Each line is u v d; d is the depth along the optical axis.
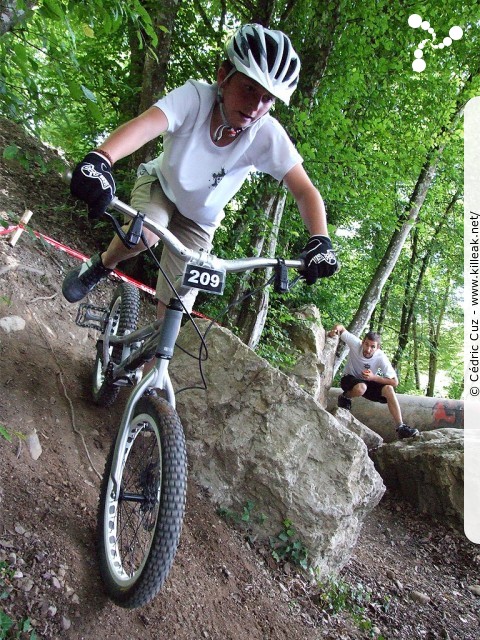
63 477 2.73
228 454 3.62
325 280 9.32
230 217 6.25
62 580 2.18
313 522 3.51
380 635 3.46
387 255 9.91
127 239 1.86
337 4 6.04
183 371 3.91
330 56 6.70
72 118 5.99
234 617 2.76
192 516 3.31
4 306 3.54
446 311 17.83
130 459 3.07
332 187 6.36
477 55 8.72
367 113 7.66
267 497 3.56
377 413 7.81
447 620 4.19
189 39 6.82
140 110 5.96
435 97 8.41
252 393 3.79
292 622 3.02
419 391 18.45
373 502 3.90
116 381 3.04
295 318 7.34
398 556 5.26
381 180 7.27
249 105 2.15
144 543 2.66
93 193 1.70
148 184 2.64
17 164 5.89
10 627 1.89
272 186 5.91
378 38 7.13
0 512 2.28
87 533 2.48
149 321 5.55
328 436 3.71
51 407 3.14
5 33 2.26
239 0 6.23
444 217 15.04
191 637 2.43
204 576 2.89
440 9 7.53
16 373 3.16
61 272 4.55
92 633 2.10
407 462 6.41
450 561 5.46
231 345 3.96
